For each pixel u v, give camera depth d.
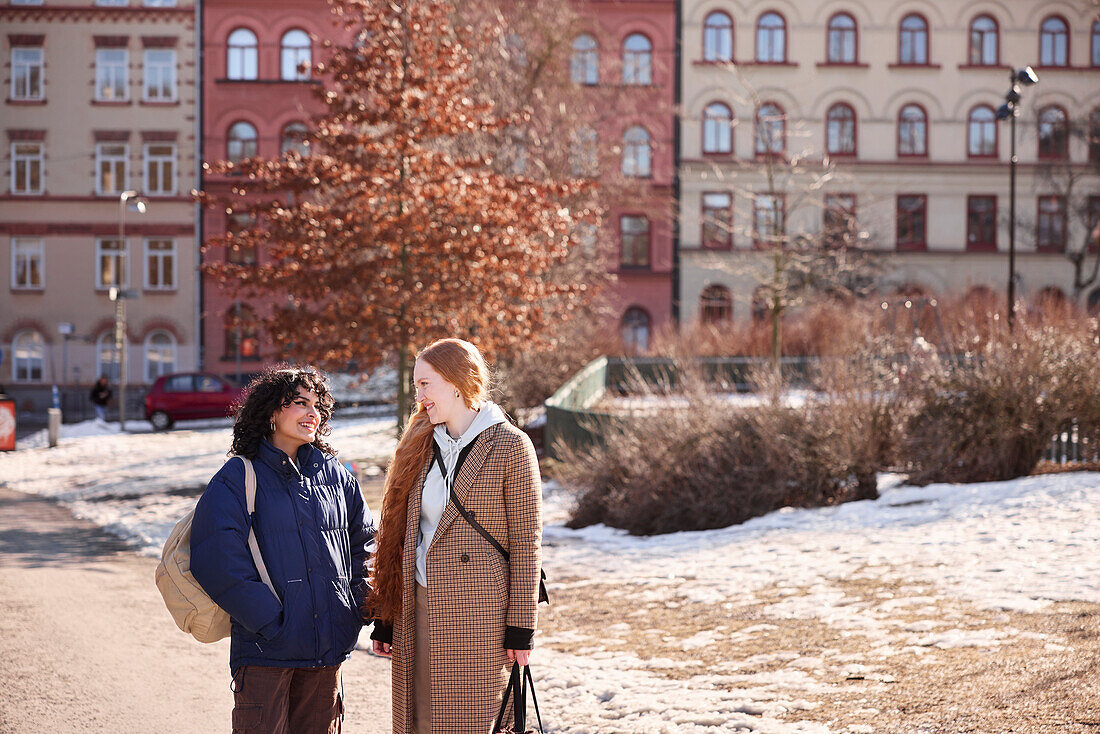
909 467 11.99
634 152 39.50
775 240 29.58
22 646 6.72
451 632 3.56
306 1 40.88
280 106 40.88
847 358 12.70
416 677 3.68
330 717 3.73
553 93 26.47
